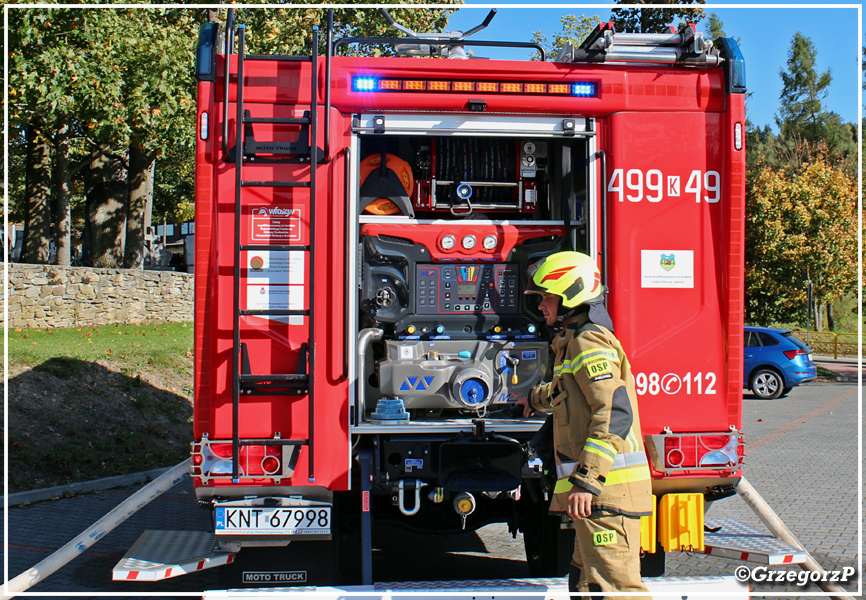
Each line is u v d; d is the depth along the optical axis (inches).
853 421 534.0
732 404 160.9
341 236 152.3
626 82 160.1
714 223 161.5
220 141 149.6
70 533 244.4
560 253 142.8
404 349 168.4
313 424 147.8
